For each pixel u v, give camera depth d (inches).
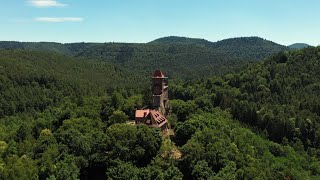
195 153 4741.6
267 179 5068.9
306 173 6269.7
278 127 7859.3
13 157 5172.2
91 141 5172.2
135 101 7367.1
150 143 4894.2
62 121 6633.9
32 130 6697.8
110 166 4712.1
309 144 7652.6
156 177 4389.8
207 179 4340.6
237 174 4608.8
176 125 6107.3
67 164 4680.1
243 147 5723.4
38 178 4660.4
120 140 4968.0
